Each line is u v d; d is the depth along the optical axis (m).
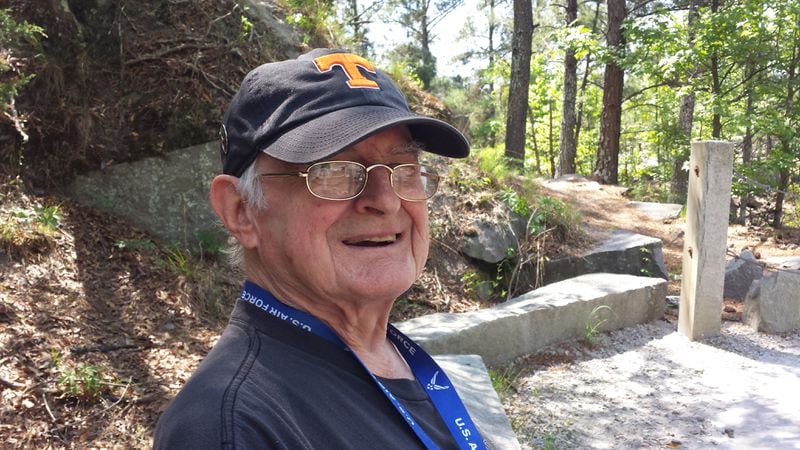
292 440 0.96
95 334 3.75
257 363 1.05
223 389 0.96
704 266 5.16
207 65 5.80
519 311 4.89
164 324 4.11
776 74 10.40
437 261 5.99
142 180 5.16
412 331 4.56
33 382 3.17
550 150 26.09
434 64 24.16
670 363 4.82
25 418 2.96
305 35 7.29
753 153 16.33
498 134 25.06
